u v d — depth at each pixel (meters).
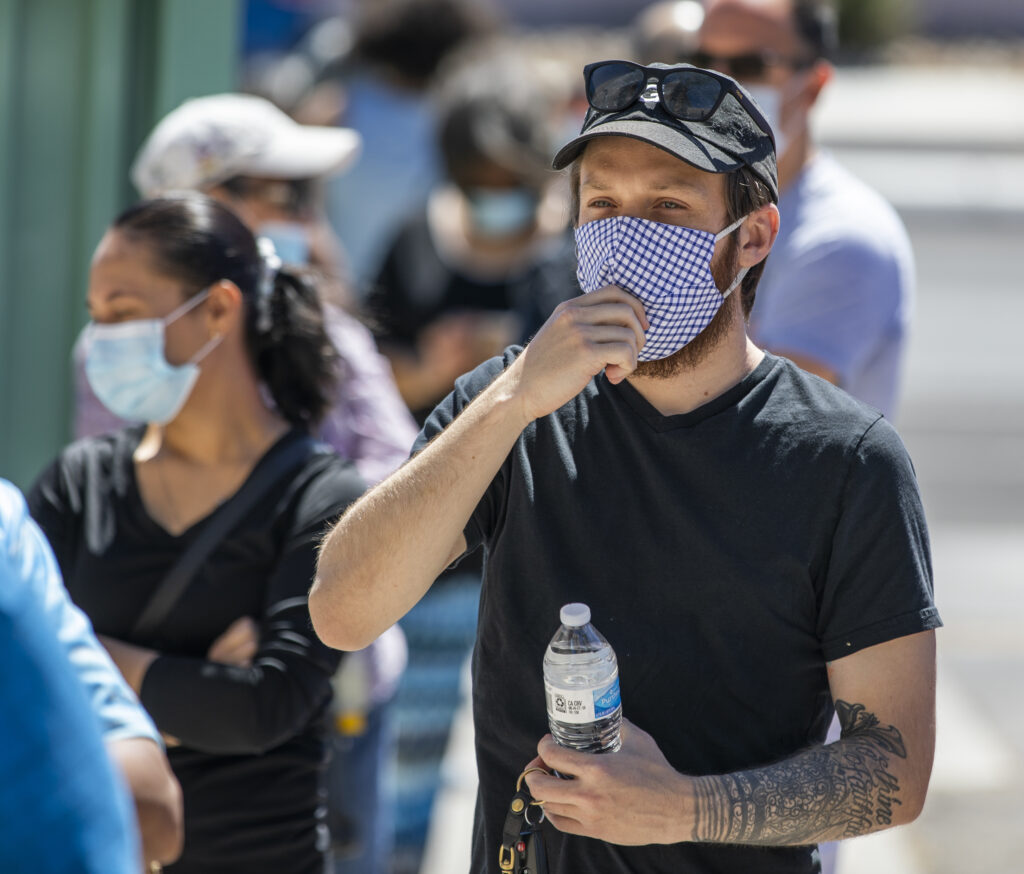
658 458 8.19
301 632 10.18
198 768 10.18
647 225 8.05
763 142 8.36
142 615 10.37
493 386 8.05
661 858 8.03
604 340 7.79
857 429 8.04
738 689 8.01
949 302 58.31
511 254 18.22
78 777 5.18
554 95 25.83
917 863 18.34
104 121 17.33
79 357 13.81
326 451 10.95
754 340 13.61
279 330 10.98
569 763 7.45
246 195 14.51
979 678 24.58
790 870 8.24
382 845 13.53
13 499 6.64
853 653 7.91
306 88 26.42
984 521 33.41
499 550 8.48
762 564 7.96
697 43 13.93
